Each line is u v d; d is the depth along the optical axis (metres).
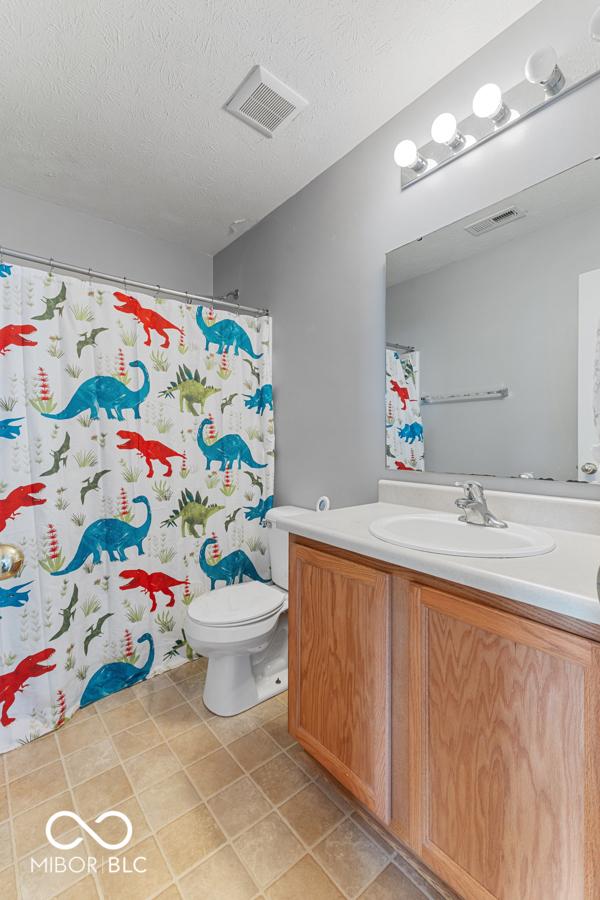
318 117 1.60
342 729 1.15
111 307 1.80
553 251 1.20
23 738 1.49
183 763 1.38
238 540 2.23
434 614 0.91
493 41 1.29
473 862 0.84
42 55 1.32
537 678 0.74
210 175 1.95
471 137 1.36
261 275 2.36
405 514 1.38
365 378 1.76
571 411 1.18
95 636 1.76
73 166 1.88
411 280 1.56
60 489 1.64
